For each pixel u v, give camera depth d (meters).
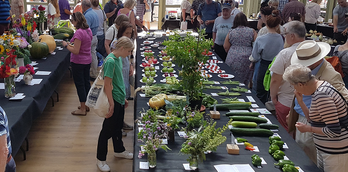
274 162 2.44
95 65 6.39
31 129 4.41
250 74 5.35
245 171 2.29
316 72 2.86
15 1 7.88
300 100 2.71
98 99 2.97
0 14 5.70
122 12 6.04
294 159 2.48
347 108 2.40
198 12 7.39
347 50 3.81
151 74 4.30
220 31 6.00
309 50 2.77
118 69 3.07
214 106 3.20
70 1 10.55
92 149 3.99
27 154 3.79
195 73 3.18
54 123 4.64
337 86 2.80
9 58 3.38
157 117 2.88
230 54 5.36
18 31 5.09
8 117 3.03
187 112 3.00
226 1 6.74
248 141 2.76
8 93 3.48
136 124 2.90
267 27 4.50
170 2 11.09
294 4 6.35
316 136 2.58
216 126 2.98
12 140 2.84
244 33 5.24
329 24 8.56
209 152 2.55
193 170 2.29
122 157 3.77
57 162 3.66
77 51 4.39
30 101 3.47
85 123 4.70
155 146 2.30
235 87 4.11
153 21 11.41
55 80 4.66
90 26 5.91
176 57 3.17
